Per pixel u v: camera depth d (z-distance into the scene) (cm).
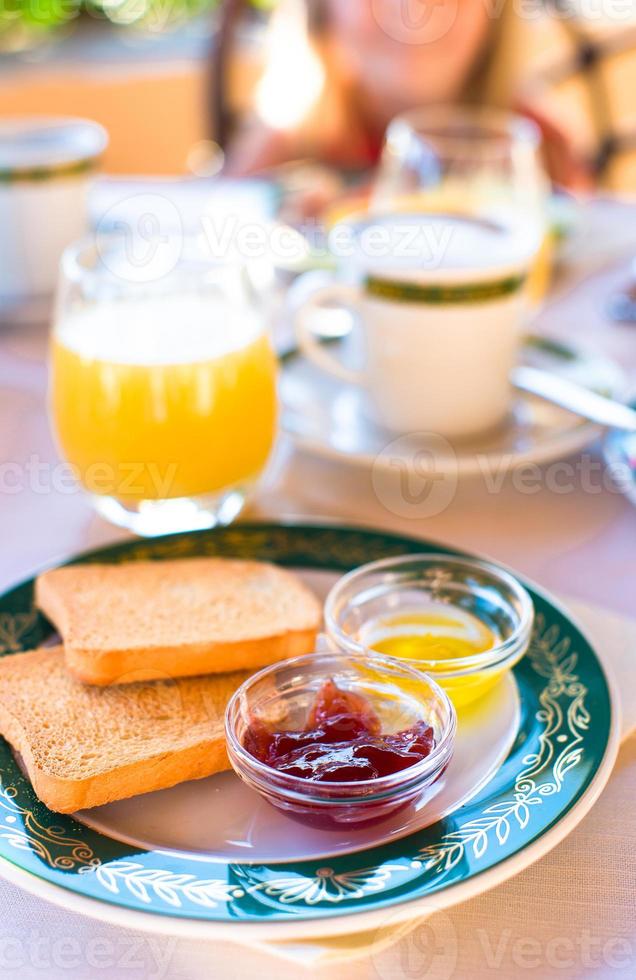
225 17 162
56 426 74
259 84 167
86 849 56
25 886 55
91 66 205
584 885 56
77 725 60
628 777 60
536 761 59
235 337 73
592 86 176
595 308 98
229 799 58
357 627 65
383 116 157
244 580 68
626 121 178
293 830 57
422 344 77
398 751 58
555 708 61
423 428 79
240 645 63
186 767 59
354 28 153
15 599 68
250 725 59
